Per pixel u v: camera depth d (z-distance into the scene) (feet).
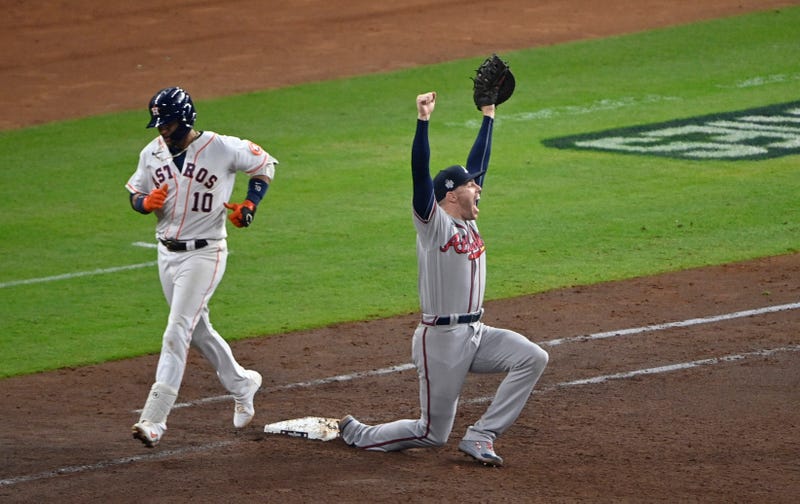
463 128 261.03
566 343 139.23
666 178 221.05
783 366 128.36
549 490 94.53
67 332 149.38
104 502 93.61
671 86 289.53
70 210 211.00
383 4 378.73
